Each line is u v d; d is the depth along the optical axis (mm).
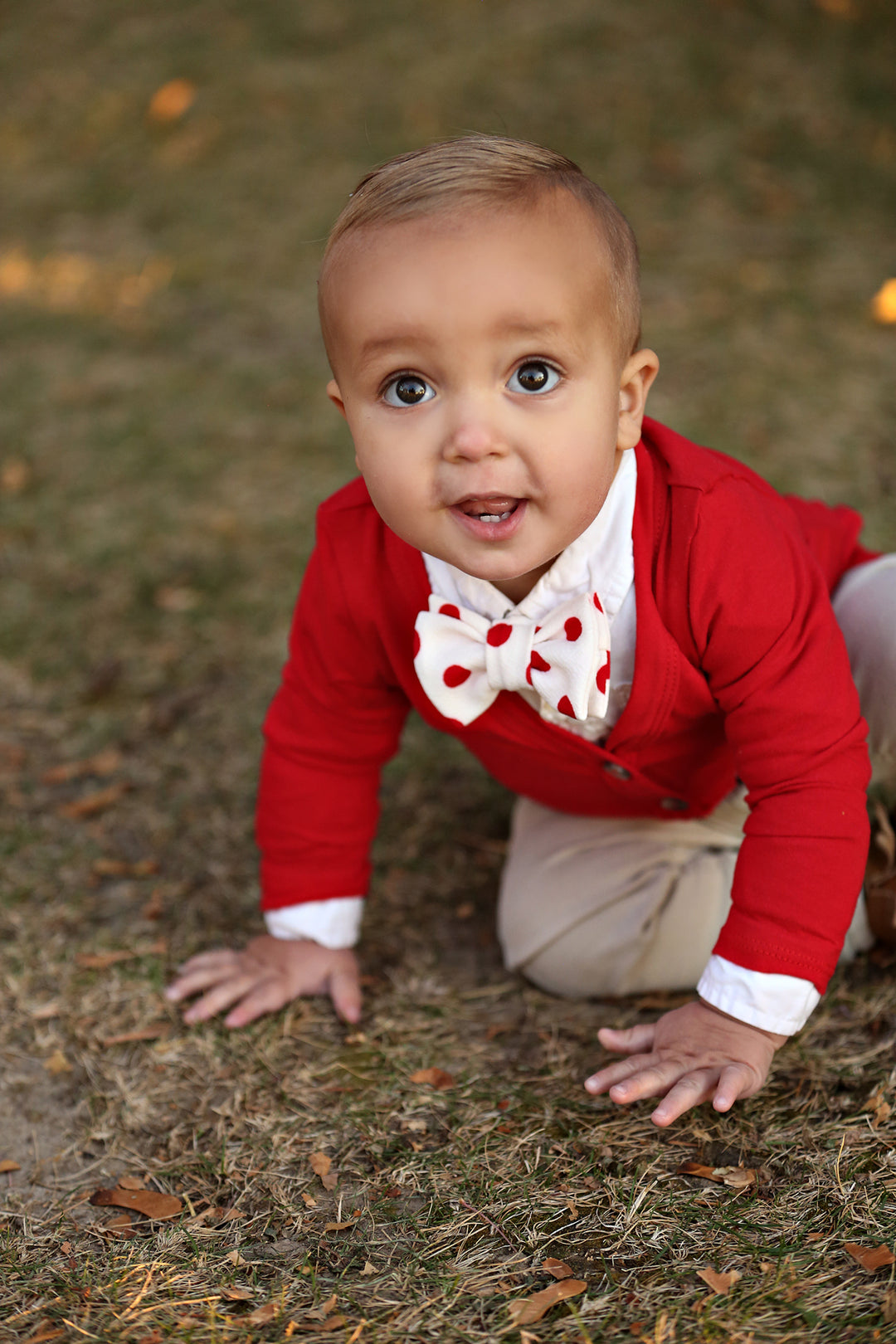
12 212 5195
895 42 5590
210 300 4438
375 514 1506
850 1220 1323
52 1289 1325
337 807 1742
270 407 3781
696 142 5004
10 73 6191
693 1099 1389
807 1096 1527
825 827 1400
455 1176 1456
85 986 1854
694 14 5785
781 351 3799
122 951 1933
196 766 2404
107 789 2342
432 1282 1299
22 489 3402
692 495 1376
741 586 1371
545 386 1182
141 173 5344
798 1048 1617
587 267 1187
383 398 1206
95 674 2682
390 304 1152
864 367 3695
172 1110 1618
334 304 1204
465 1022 1767
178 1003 1817
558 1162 1461
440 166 1193
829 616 1435
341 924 1804
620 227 1269
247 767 2395
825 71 5398
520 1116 1553
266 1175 1489
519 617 1428
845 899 1414
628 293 1259
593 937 1766
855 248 4371
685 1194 1389
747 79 5352
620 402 1314
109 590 2973
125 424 3707
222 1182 1485
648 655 1399
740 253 4383
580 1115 1544
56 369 4055
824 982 1426
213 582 2984
